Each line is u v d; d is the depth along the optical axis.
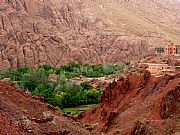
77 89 107.75
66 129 30.86
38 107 33.09
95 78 132.12
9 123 26.06
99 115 66.44
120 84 72.31
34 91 102.62
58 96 97.19
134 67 118.00
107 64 169.25
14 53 170.38
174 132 43.34
